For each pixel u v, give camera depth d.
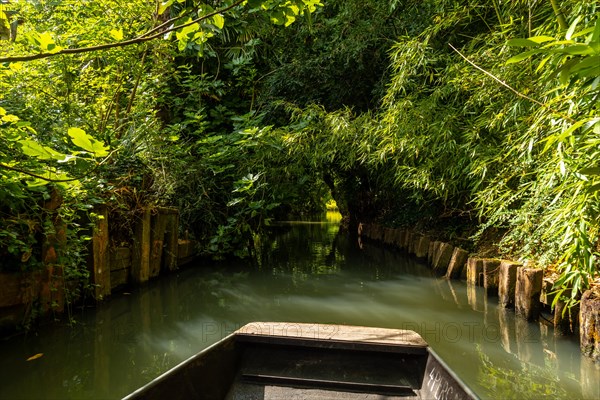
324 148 5.91
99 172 3.62
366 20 6.32
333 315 3.40
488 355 2.46
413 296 4.08
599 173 1.08
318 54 7.45
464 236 5.48
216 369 1.72
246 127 6.30
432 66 4.74
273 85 7.32
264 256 7.01
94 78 4.71
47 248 2.82
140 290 4.21
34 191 2.71
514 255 3.94
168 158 5.17
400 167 4.62
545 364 2.32
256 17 5.89
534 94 2.72
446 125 3.81
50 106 4.03
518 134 3.01
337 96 7.08
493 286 3.93
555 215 2.26
